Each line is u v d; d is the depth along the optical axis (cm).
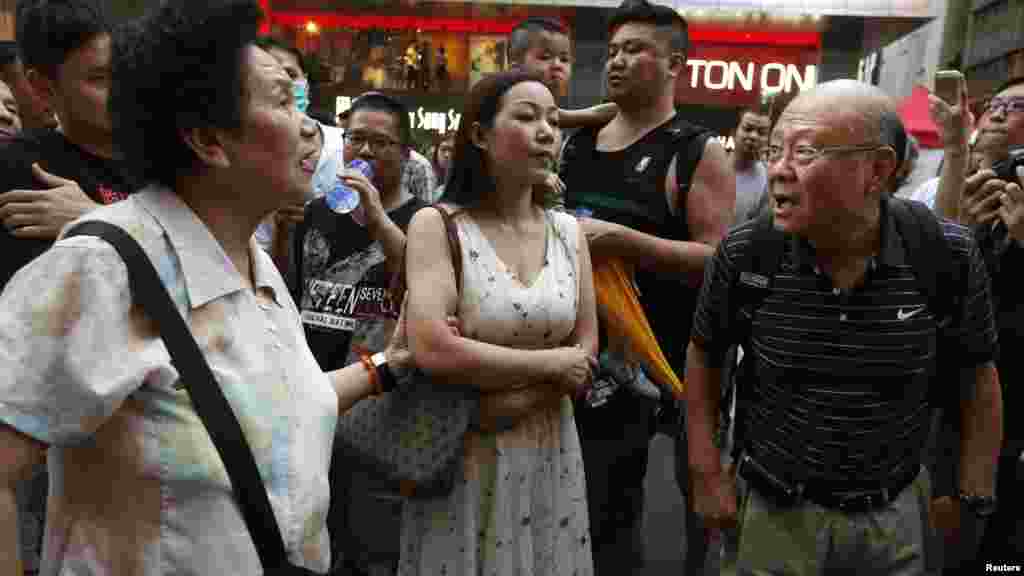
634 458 235
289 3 741
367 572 237
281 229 254
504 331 171
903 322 148
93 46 163
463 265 170
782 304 154
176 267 93
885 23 709
